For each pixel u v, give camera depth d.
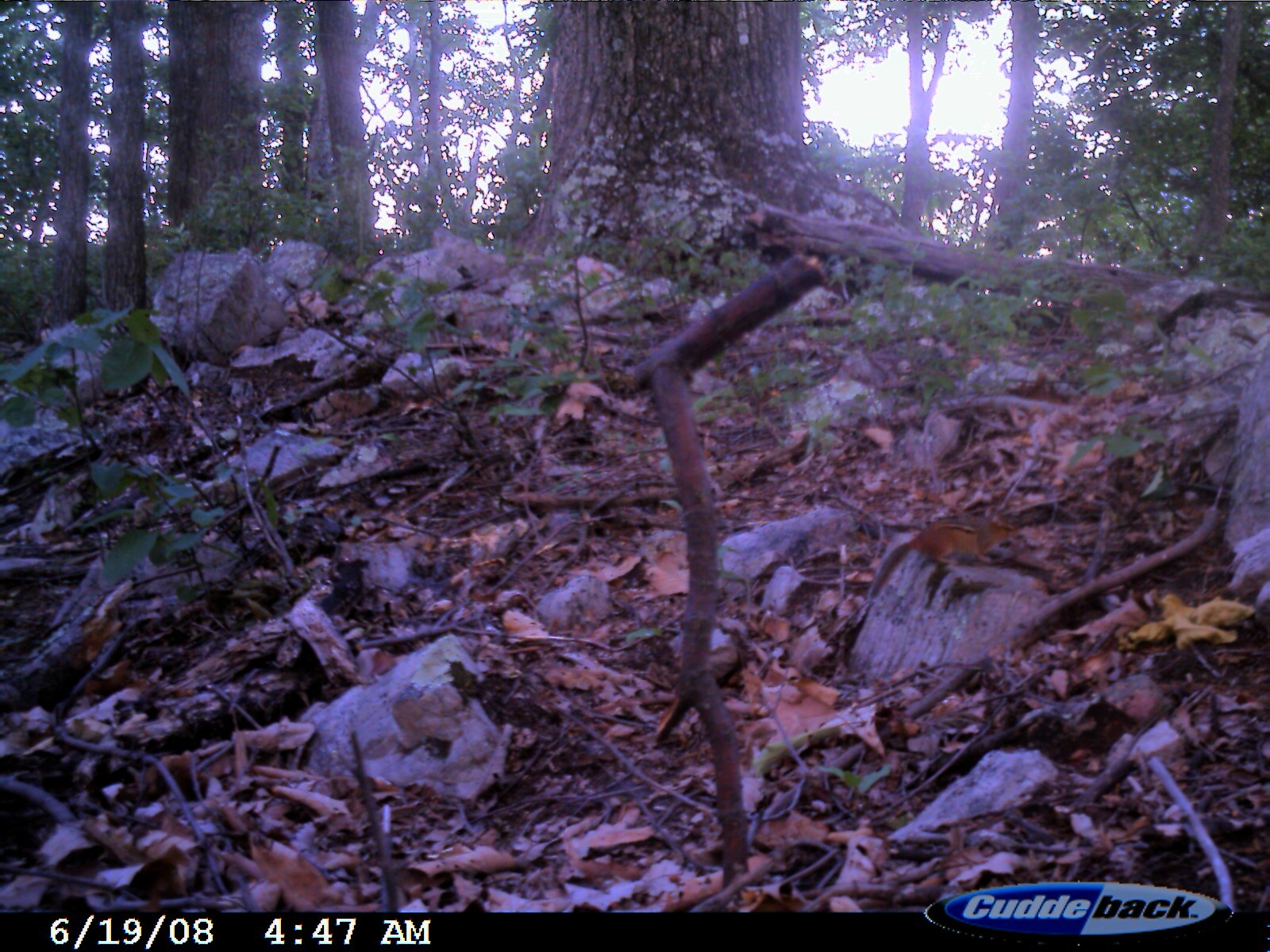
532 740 3.24
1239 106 17.56
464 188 9.74
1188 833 2.25
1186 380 4.46
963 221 8.59
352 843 2.83
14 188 19.95
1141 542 3.60
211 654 3.75
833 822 2.69
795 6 8.58
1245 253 7.89
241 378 6.15
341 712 3.29
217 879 2.55
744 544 4.14
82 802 2.95
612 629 3.85
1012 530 3.46
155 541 3.63
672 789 2.93
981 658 3.19
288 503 4.77
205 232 9.75
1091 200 7.92
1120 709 2.74
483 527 4.58
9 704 3.56
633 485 4.79
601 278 6.73
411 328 4.98
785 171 8.17
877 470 4.66
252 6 16.75
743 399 5.48
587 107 8.30
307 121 17.56
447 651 3.30
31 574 4.49
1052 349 5.31
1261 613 2.92
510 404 5.21
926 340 5.62
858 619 3.62
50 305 8.48
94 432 5.47
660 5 8.12
